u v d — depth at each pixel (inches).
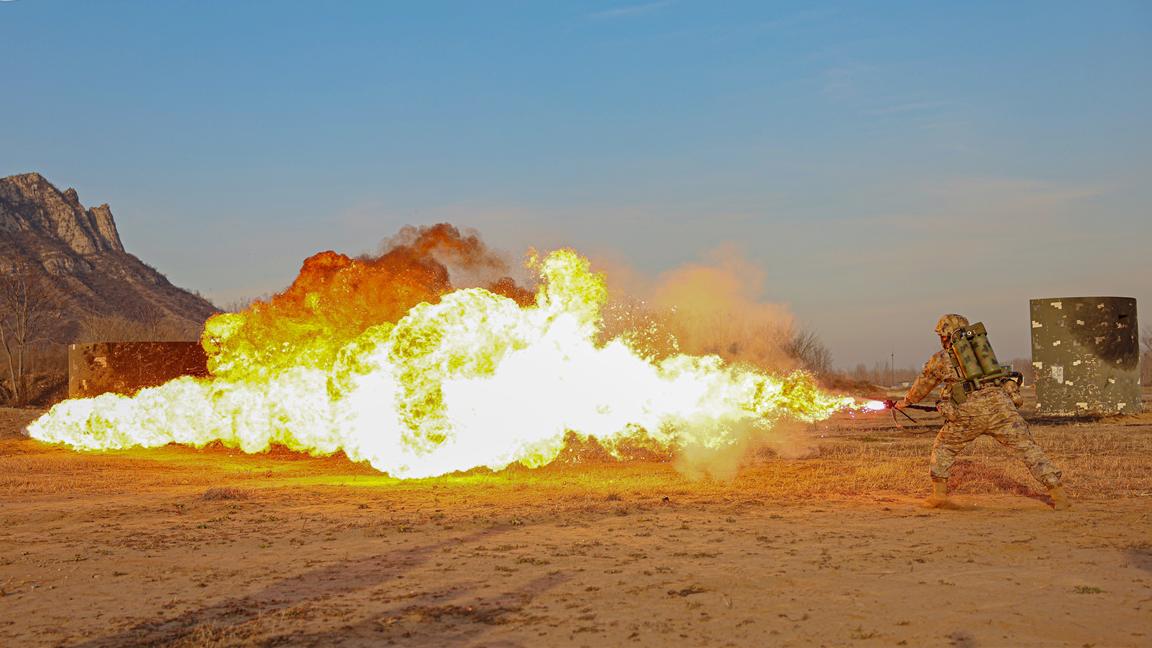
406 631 229.9
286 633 229.9
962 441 411.5
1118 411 967.6
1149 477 488.7
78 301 5649.6
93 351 920.9
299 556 321.7
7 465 672.4
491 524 377.1
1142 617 227.8
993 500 428.5
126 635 232.7
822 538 336.8
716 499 442.9
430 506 432.1
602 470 597.0
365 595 266.5
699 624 229.5
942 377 413.4
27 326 2586.1
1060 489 397.4
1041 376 989.8
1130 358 978.7
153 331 2672.2
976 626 222.5
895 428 911.7
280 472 628.1
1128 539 324.2
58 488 533.0
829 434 844.0
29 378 2191.2
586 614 240.5
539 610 245.8
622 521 380.5
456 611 246.8
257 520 397.1
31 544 348.8
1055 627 220.2
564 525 374.9
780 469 573.0
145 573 298.8
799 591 258.4
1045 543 319.3
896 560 295.6
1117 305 971.3
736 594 256.5
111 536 362.9
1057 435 743.7
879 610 237.9
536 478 552.4
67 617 249.6
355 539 351.9
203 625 238.8
